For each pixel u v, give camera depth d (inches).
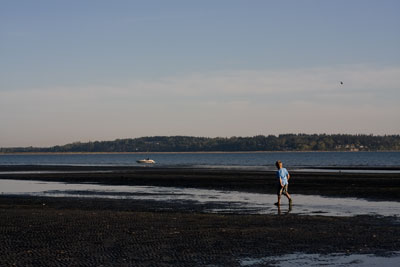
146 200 1147.9
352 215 832.9
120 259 496.1
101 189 1520.7
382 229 669.9
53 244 574.2
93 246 561.0
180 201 1118.4
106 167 3927.2
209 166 3988.7
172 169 3262.8
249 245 563.8
